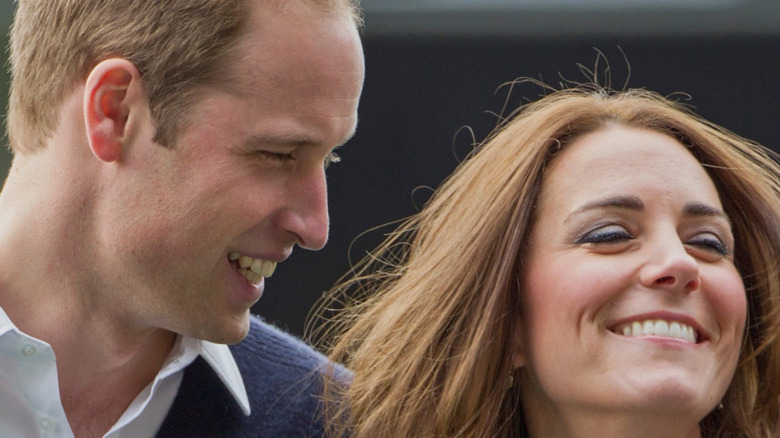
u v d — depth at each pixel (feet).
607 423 30.01
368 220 60.49
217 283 28.50
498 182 32.78
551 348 30.53
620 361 29.50
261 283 29.63
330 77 27.68
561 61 58.59
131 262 28.27
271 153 27.81
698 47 58.08
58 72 28.76
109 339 29.50
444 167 59.77
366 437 33.17
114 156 27.96
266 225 28.19
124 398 30.73
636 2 57.93
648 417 29.48
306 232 28.25
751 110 58.49
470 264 32.58
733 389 32.55
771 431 32.73
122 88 27.91
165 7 27.53
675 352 29.35
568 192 31.35
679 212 30.58
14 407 29.14
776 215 33.04
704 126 33.60
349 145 60.23
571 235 30.86
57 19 28.76
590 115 32.58
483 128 59.36
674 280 29.50
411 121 59.72
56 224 28.81
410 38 58.90
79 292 29.07
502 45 58.80
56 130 28.91
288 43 27.35
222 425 31.68
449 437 32.37
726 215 32.30
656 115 32.58
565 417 30.81
